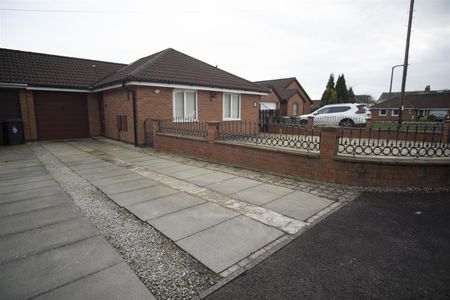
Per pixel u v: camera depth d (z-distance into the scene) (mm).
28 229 3561
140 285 2422
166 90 11305
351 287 2395
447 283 2441
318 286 2410
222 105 13516
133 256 2900
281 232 3434
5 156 9117
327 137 5340
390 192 4898
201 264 2746
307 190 5117
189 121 11648
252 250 3008
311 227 3572
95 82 14398
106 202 4586
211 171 6789
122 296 2275
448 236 3320
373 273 2590
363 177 5160
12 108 12109
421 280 2486
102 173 6676
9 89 11938
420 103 41844
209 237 3305
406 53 15727
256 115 15609
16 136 11875
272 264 2742
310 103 35500
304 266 2707
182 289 2373
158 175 6445
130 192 5125
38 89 12438
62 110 13656
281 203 4465
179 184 5656
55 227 3619
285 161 6102
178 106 11820
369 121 12836
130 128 11289
